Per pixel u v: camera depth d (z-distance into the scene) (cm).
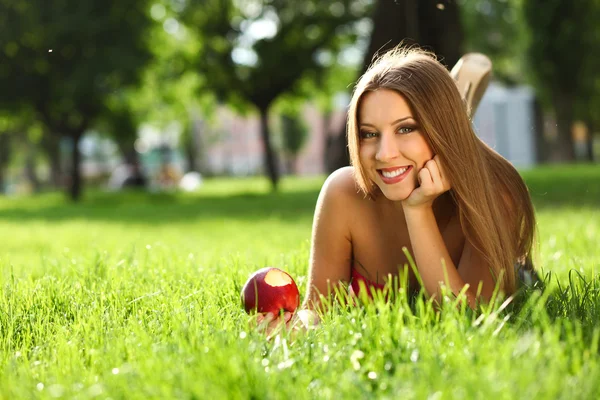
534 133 5025
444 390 174
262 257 485
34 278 469
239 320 283
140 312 308
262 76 3027
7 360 258
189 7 3048
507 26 3984
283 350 226
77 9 2722
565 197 1376
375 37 1242
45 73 2814
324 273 320
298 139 6694
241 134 8131
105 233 1020
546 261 462
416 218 283
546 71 3562
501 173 305
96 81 2681
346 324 241
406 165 274
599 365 195
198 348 229
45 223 1393
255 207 1717
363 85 274
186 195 2909
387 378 197
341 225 315
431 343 218
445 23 1217
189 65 3120
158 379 196
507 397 168
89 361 248
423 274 287
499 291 291
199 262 457
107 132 3331
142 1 2831
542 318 246
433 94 269
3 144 5578
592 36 3484
